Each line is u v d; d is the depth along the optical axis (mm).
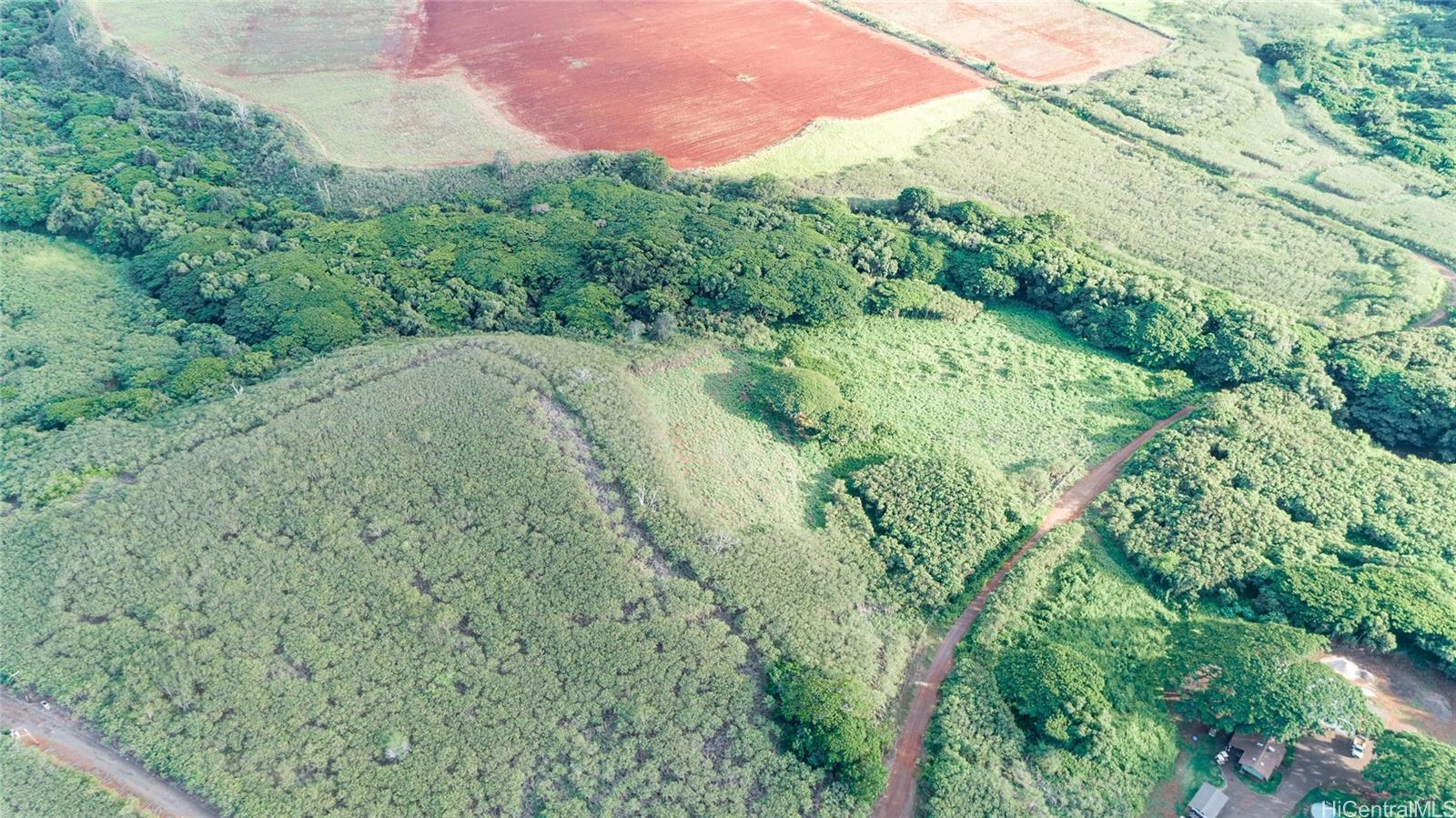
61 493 84625
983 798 66188
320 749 66562
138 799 64188
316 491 85000
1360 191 139750
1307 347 108000
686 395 101250
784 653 74500
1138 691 74875
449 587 77438
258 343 107938
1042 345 113375
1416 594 78250
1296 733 67250
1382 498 90750
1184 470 92125
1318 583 79438
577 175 141125
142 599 75750
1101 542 87625
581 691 70750
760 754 67500
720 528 84000
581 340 107562
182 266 116938
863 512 88188
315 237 124250
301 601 75938
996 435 99938
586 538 81750
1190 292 113750
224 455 87938
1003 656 76000
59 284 117562
